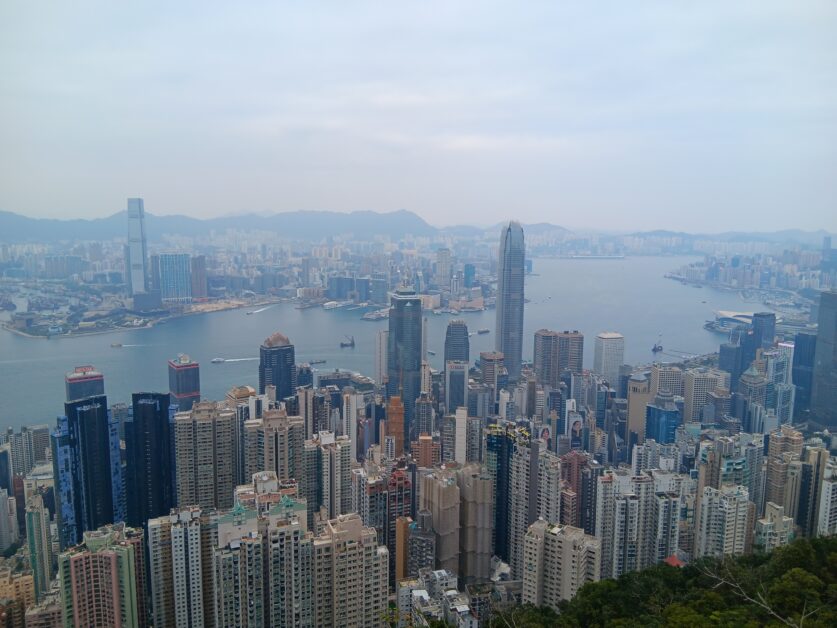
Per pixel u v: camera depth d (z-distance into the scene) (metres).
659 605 56.19
